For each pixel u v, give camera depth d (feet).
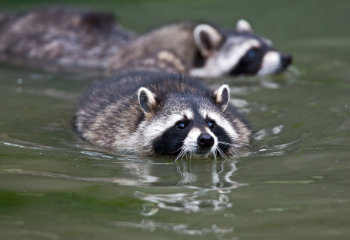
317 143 53.26
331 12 115.03
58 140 55.98
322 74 81.92
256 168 47.42
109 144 55.06
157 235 33.96
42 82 79.15
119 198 40.24
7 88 75.10
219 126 53.11
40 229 34.86
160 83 59.36
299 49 94.99
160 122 53.16
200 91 58.23
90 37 95.76
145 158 52.08
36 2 124.36
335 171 45.24
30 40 95.86
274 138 56.24
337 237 33.30
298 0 124.88
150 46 88.69
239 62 88.33
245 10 118.11
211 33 89.25
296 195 40.29
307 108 65.26
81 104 64.18
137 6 123.44
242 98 71.67
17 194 40.78
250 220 36.06
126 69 81.97
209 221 36.01
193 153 50.67
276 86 78.23
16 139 55.16
